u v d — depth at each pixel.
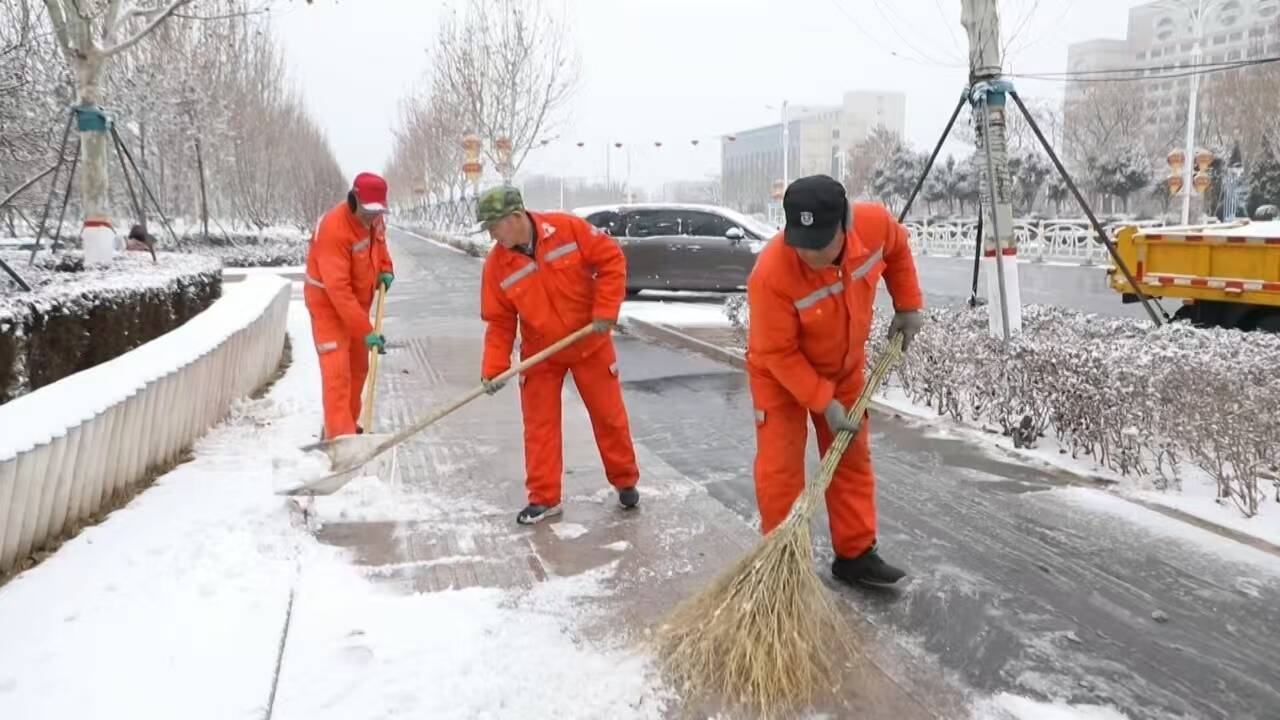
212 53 27.28
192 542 4.07
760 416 3.74
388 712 2.83
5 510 3.60
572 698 2.96
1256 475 4.66
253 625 3.36
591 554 4.18
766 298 3.45
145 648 3.15
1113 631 3.45
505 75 30.14
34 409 4.29
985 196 7.93
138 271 9.61
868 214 3.63
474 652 3.20
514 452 5.92
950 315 8.45
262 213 36.69
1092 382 5.34
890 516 4.67
